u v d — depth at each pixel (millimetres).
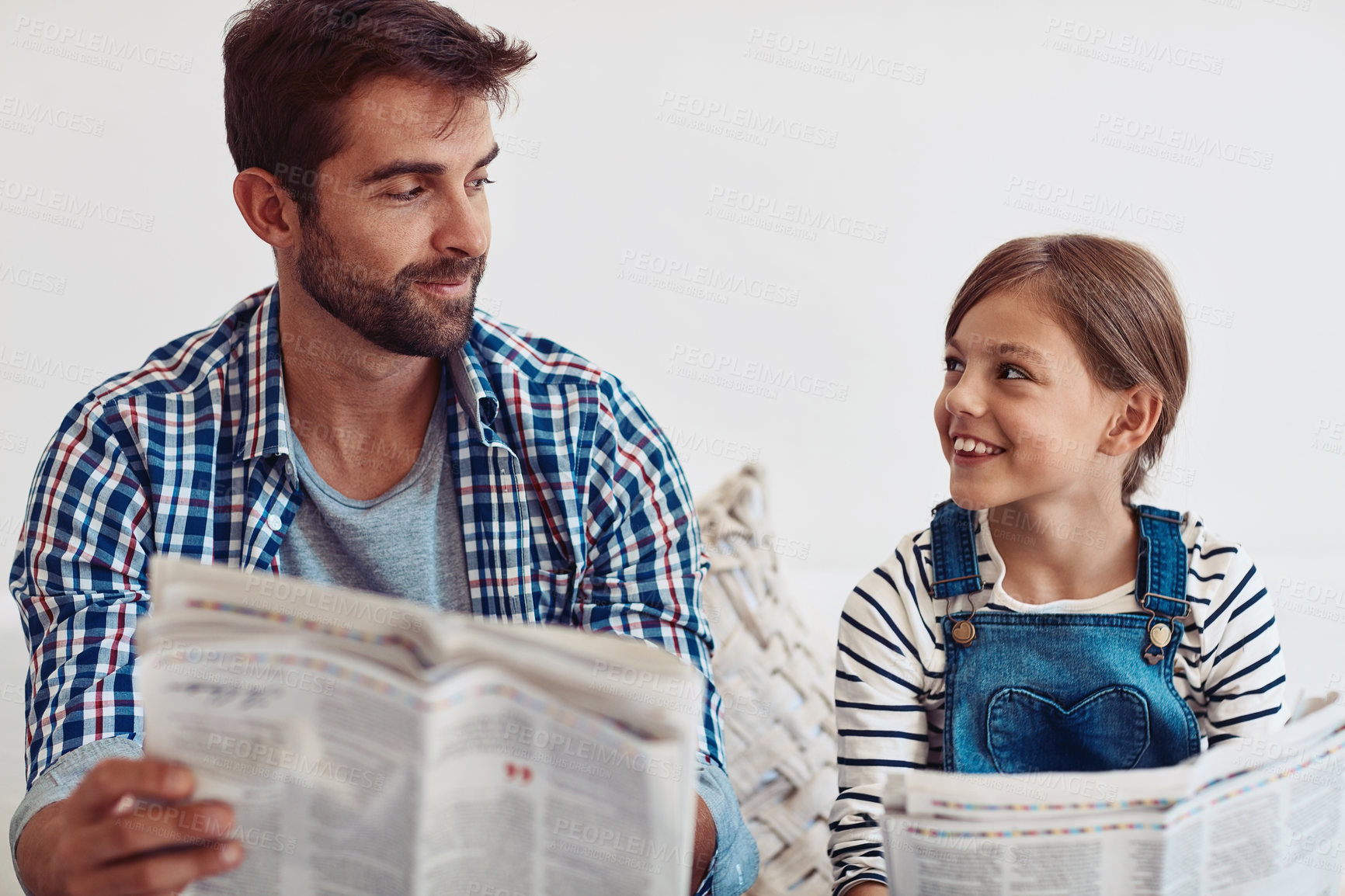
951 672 1005
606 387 1111
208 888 635
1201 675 999
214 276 1660
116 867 625
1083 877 630
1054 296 935
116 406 992
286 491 1022
